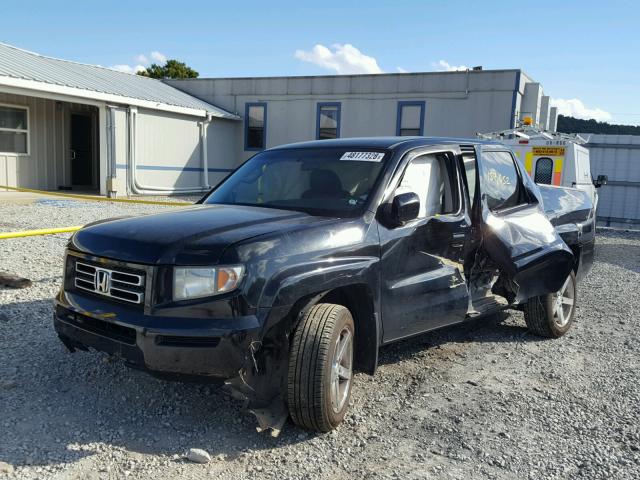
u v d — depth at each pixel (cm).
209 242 339
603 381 470
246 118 2397
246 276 329
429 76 2086
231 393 342
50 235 982
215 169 2327
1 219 1123
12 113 1703
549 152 1131
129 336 337
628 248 1284
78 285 376
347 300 403
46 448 335
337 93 2236
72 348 393
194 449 333
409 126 2142
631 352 545
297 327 353
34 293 627
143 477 313
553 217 603
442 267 451
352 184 429
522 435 374
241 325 323
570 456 349
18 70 1538
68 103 1884
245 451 342
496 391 443
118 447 341
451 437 370
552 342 571
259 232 354
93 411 382
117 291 349
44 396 398
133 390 414
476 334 589
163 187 2038
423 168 459
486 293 511
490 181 518
